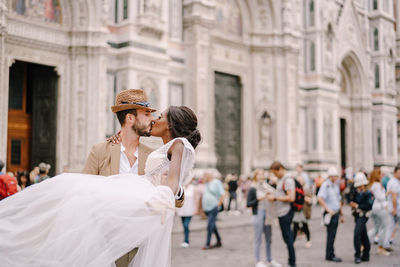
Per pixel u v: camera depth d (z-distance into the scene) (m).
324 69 28.19
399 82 38.38
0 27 13.44
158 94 18.83
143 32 18.17
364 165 33.31
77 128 16.44
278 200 8.93
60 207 2.73
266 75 25.58
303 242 12.59
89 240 2.62
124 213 2.67
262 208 8.98
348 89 33.81
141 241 2.68
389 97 35.88
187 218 11.57
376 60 35.16
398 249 11.52
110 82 17.94
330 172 9.83
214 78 23.48
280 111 25.44
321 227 16.05
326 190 9.88
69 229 2.65
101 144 3.46
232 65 24.39
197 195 17.16
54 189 2.81
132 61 17.75
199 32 21.36
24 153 17.36
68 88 16.59
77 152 16.38
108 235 2.67
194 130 3.15
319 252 10.95
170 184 2.86
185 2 21.61
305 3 28.47
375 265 9.41
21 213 2.79
